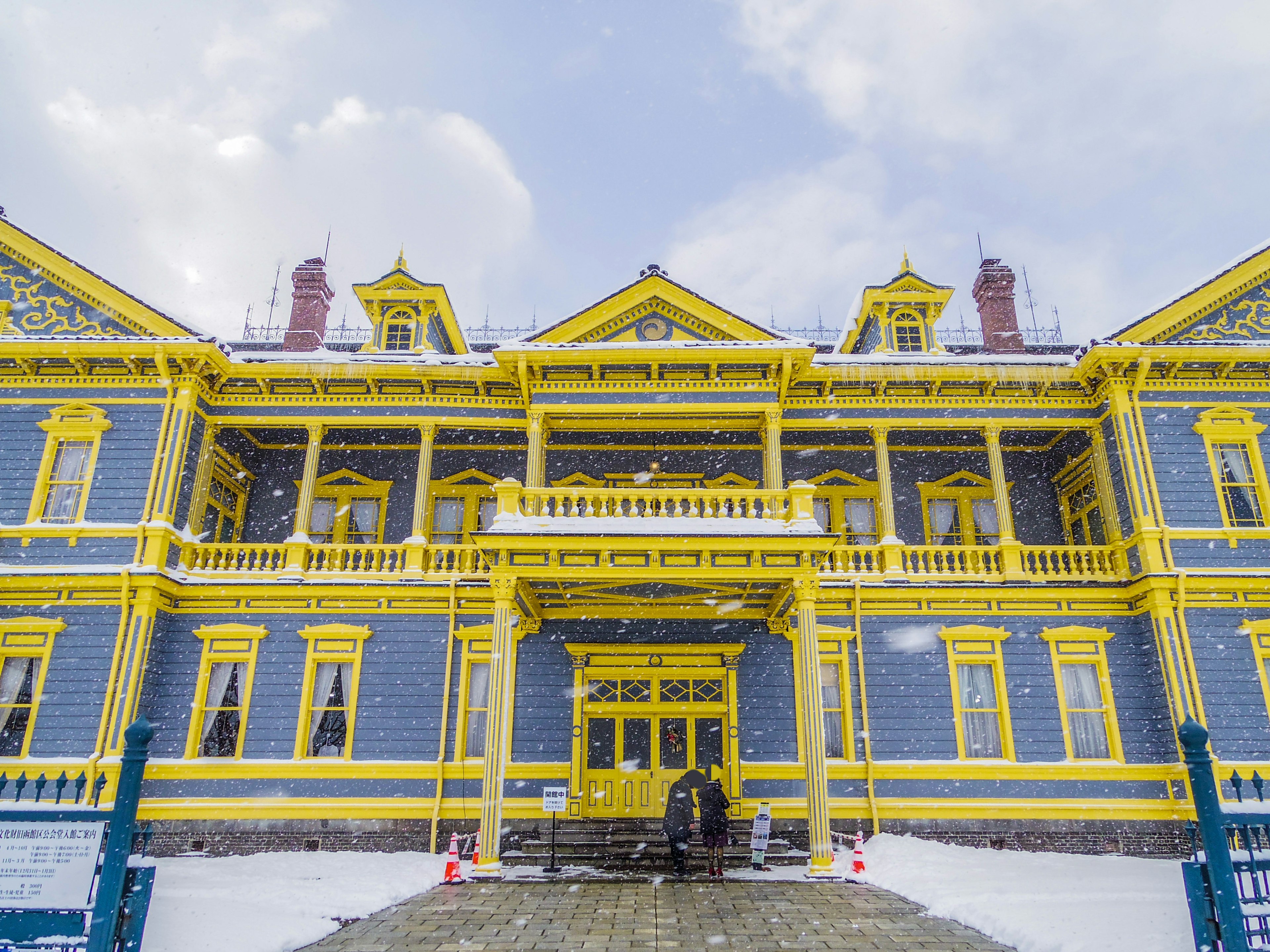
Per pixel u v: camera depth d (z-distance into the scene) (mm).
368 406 19125
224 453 19500
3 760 15570
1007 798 16453
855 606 17641
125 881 6719
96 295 18734
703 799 13578
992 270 23922
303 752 16719
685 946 8961
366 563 18484
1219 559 17094
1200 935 6957
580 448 20672
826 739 17062
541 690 17188
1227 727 16094
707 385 18203
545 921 10195
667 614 17453
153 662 16750
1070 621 17609
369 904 10844
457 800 16359
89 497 17422
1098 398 18812
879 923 10094
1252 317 18719
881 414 19141
